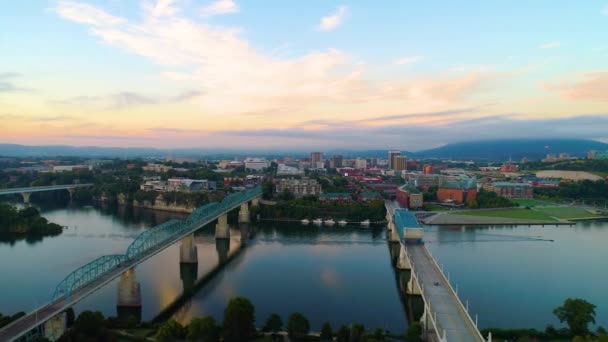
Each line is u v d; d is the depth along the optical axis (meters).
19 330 104.69
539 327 141.00
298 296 173.12
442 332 110.94
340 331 127.56
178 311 156.38
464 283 186.75
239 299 127.94
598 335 120.75
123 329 133.12
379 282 192.62
